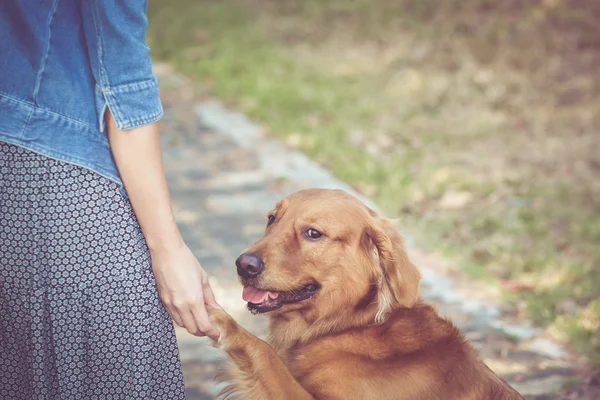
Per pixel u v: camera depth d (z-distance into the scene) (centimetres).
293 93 871
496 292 499
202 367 394
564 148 767
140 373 210
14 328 203
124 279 205
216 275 491
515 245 562
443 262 536
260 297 292
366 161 700
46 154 196
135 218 209
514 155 750
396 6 1183
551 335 448
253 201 608
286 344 304
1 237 198
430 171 697
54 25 198
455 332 296
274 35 1106
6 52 195
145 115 200
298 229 295
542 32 1057
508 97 891
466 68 969
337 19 1166
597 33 1047
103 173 201
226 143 730
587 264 535
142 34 200
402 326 290
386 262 288
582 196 659
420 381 277
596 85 914
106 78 197
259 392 262
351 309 295
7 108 195
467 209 624
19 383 207
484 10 1147
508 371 411
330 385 280
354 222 295
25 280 199
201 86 891
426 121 827
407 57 1012
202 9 1191
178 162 680
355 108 845
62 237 199
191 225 561
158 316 212
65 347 204
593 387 395
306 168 679
